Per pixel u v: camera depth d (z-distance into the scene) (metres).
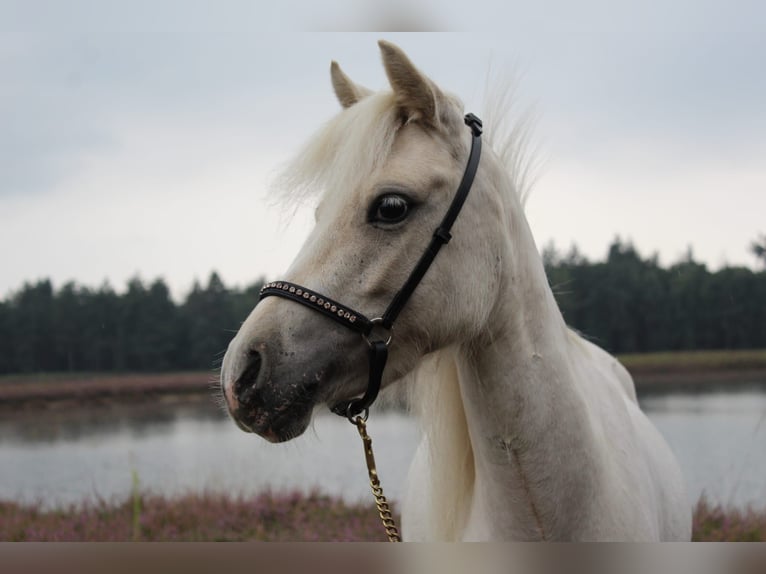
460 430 1.97
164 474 8.24
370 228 1.65
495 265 1.76
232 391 1.56
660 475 2.38
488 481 1.81
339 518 5.81
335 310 1.62
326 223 1.68
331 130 1.78
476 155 1.78
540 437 1.75
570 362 1.92
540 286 1.87
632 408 2.70
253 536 5.33
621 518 1.88
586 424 1.83
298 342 1.60
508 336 1.76
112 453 9.58
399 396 2.06
